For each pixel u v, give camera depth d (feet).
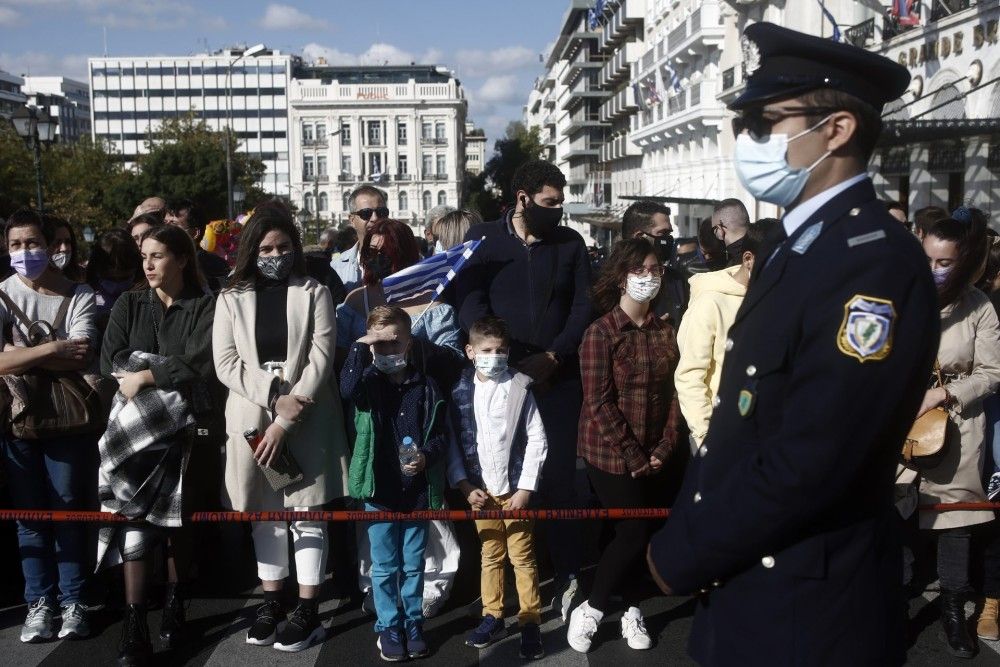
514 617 15.89
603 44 201.36
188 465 14.30
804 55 7.06
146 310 15.10
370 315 14.28
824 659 7.04
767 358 6.93
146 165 182.70
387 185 340.80
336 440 14.93
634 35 175.94
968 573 14.53
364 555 15.83
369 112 338.95
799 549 7.08
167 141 191.93
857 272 6.56
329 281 20.48
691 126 117.08
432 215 28.71
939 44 56.70
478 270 16.78
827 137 7.01
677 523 7.48
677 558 7.25
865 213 6.85
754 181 7.30
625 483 14.47
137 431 13.99
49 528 15.11
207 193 181.57
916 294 6.51
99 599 16.37
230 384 14.19
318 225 215.31
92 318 15.62
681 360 14.37
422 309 16.97
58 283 15.53
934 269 14.12
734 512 6.81
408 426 14.28
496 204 297.53
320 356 14.42
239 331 14.34
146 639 14.01
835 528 7.07
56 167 151.23
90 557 16.37
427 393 14.47
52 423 14.65
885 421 6.45
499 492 14.64
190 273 15.25
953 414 14.30
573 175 277.64
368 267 17.60
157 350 14.87
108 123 454.40
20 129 67.46
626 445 14.40
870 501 7.14
